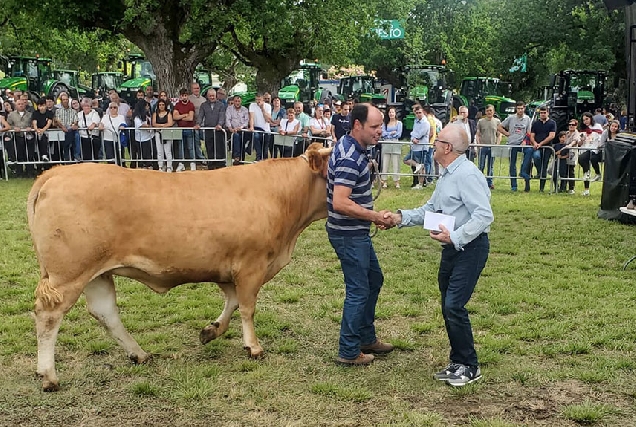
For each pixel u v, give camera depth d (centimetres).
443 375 448
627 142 995
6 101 1555
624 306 607
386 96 2812
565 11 3027
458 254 429
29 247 821
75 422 393
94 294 462
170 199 432
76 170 422
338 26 2086
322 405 413
